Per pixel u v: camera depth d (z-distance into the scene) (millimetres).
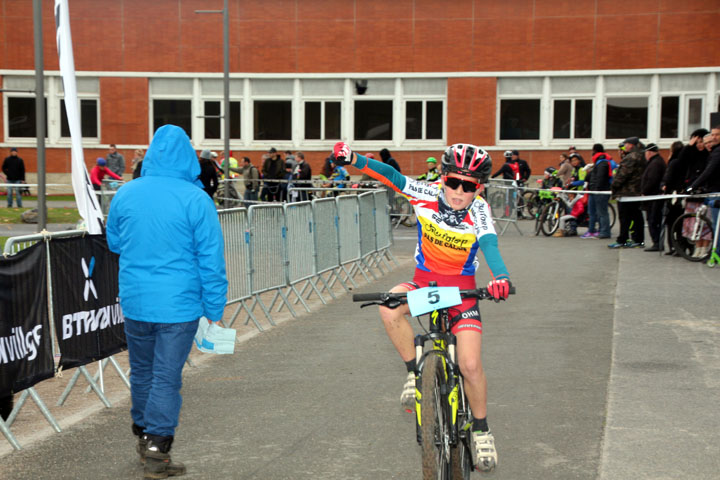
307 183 24547
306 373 6629
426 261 3957
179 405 4410
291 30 29875
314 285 10469
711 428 4953
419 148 29844
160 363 4340
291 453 4688
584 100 29281
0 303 4844
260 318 9383
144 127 30219
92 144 30344
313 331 8477
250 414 5492
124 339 6418
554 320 8516
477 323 3867
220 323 9016
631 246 15125
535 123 29578
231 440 4953
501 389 5938
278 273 9305
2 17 30047
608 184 17094
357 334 8258
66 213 22984
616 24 28797
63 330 5555
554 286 10781
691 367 6430
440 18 29438
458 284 3943
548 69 29172
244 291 8492
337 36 29812
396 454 4637
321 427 5168
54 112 30375
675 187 13320
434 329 3857
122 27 30000
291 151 28422
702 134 12836
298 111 30188
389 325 3961
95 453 4801
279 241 9320
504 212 19031
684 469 4273
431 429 3352
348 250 11672
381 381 6309
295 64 29953
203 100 30312
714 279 10922
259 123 30438
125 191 4438
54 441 5039
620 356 6844
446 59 29547
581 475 4223
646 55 28719
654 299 9492
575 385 6004
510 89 29531
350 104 30016
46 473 4457
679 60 28531
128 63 30109
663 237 13680
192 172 4527
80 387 6473
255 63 30047
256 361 7137
